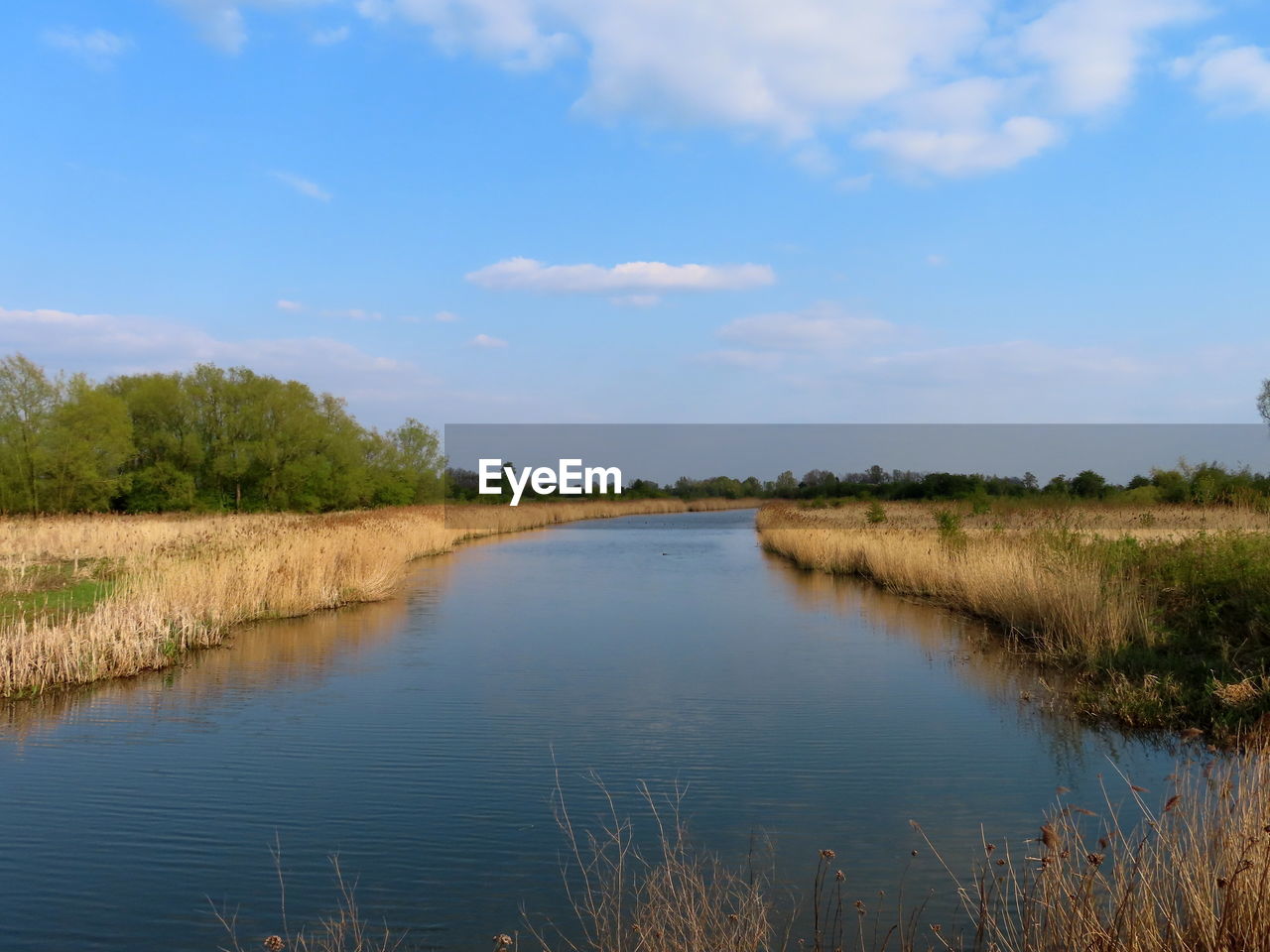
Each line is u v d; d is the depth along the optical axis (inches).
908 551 870.4
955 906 215.8
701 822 273.7
